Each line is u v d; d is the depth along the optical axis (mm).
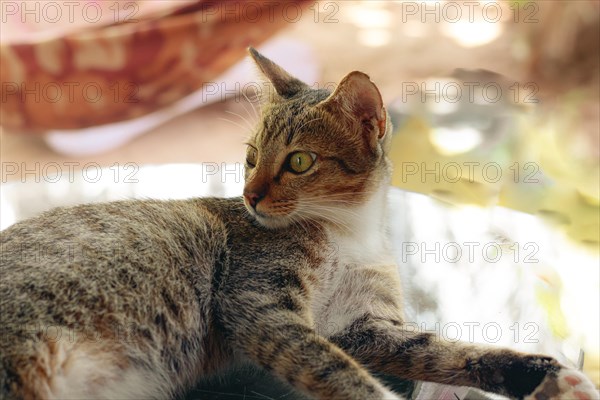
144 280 738
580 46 1507
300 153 787
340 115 789
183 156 1398
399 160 1271
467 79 1537
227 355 784
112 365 716
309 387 719
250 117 1183
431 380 768
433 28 1745
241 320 750
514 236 979
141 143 1458
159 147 1436
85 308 711
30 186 1018
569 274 1109
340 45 1660
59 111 1352
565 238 1182
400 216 965
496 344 768
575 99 1465
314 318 784
